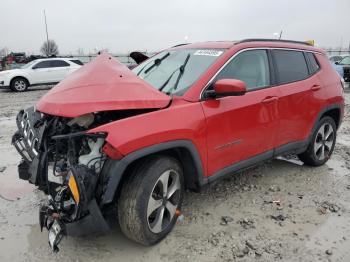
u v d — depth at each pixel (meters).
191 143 3.29
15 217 3.79
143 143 2.92
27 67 17.64
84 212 2.83
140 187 2.98
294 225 3.66
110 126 2.85
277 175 4.93
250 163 4.06
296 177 4.87
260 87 4.07
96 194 2.87
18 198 4.21
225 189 4.46
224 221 3.71
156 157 3.15
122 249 3.25
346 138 7.00
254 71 4.06
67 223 2.79
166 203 3.30
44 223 3.01
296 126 4.55
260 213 3.89
